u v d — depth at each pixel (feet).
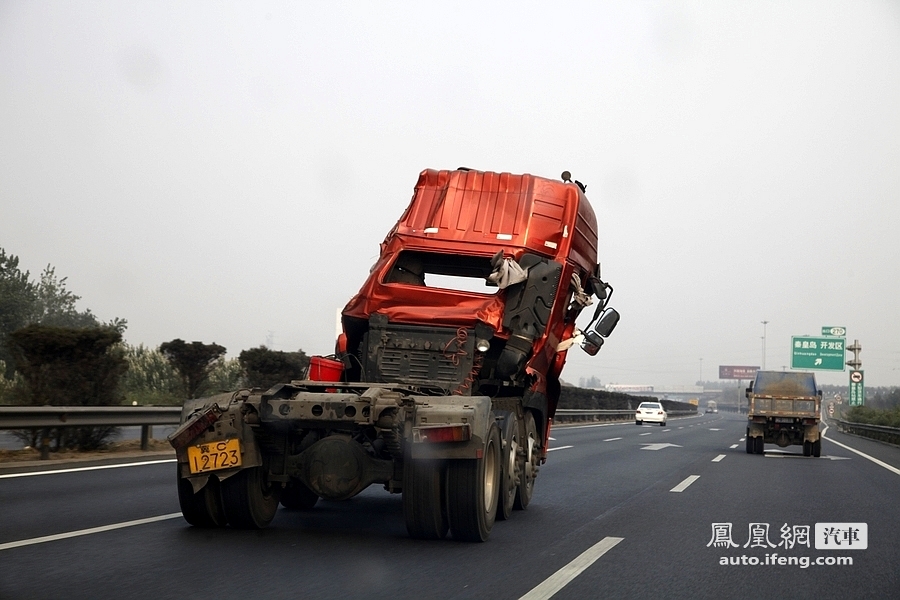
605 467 55.47
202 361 68.74
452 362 29.43
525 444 33.24
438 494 24.59
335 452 24.61
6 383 61.72
